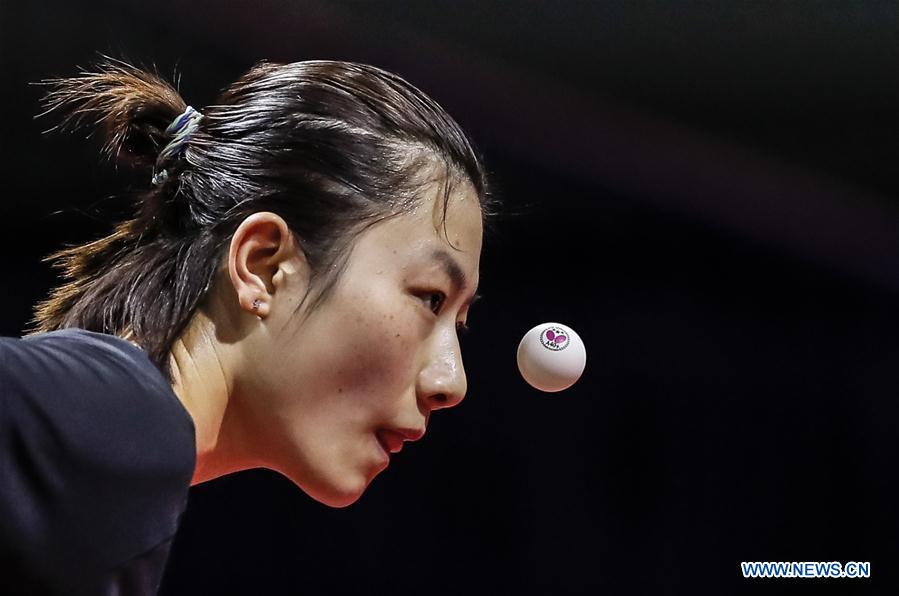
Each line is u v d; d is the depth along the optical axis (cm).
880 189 1463
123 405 353
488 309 1577
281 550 1425
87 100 511
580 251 1588
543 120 1380
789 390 1530
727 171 1457
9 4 1228
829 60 1348
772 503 1482
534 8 1286
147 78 496
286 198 430
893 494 1473
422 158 450
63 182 1380
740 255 1564
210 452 433
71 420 342
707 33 1322
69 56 1262
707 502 1484
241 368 427
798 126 1420
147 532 355
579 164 1440
